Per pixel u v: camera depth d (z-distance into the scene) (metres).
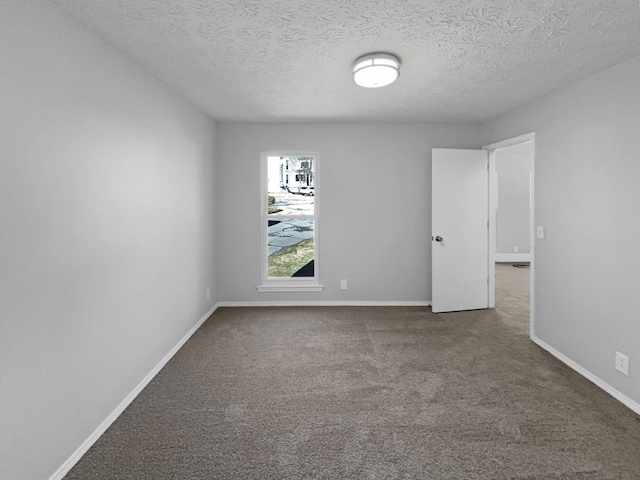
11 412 1.33
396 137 4.09
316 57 2.20
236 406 2.11
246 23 1.77
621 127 2.17
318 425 1.92
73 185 1.66
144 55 2.14
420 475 1.55
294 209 4.36
